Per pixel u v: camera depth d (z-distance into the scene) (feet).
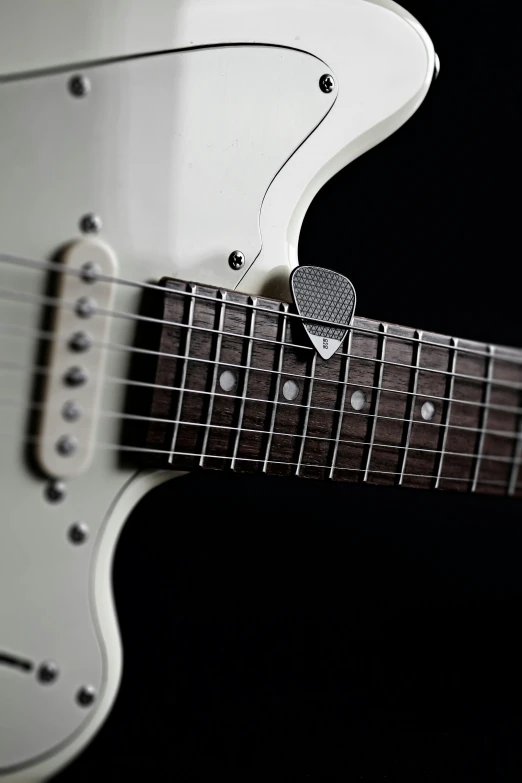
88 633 1.19
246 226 1.31
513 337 2.21
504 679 1.76
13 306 1.14
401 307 2.05
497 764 1.56
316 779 1.49
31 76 1.16
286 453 1.31
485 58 2.12
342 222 1.96
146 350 1.21
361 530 1.92
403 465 1.41
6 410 1.14
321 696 1.67
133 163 1.22
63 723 1.18
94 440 1.19
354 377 1.35
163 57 1.24
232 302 1.26
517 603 2.03
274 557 1.84
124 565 1.74
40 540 1.17
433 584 1.97
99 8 1.20
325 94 1.38
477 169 2.13
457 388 1.46
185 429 1.24
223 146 1.29
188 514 1.79
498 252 2.18
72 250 1.17
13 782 1.16
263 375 1.29
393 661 1.76
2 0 1.14
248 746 1.55
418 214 2.06
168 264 1.25
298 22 1.35
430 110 2.04
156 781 1.47
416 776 1.51
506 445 1.52
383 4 1.42
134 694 1.63
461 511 2.02
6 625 1.15
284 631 1.79
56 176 1.17
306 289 1.31
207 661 1.71
